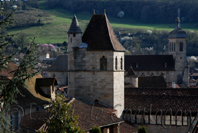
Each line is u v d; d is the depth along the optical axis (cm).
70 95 6138
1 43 2625
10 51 9875
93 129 4272
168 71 19100
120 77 6231
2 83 2605
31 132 4262
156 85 12219
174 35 19375
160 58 19425
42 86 6069
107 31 6206
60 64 16762
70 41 6097
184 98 6438
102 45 6025
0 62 2588
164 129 6172
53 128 3481
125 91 7044
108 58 5981
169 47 19838
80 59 6081
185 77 18988
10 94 2573
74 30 6059
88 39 6172
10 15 2578
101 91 6025
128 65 19050
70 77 6125
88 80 6069
